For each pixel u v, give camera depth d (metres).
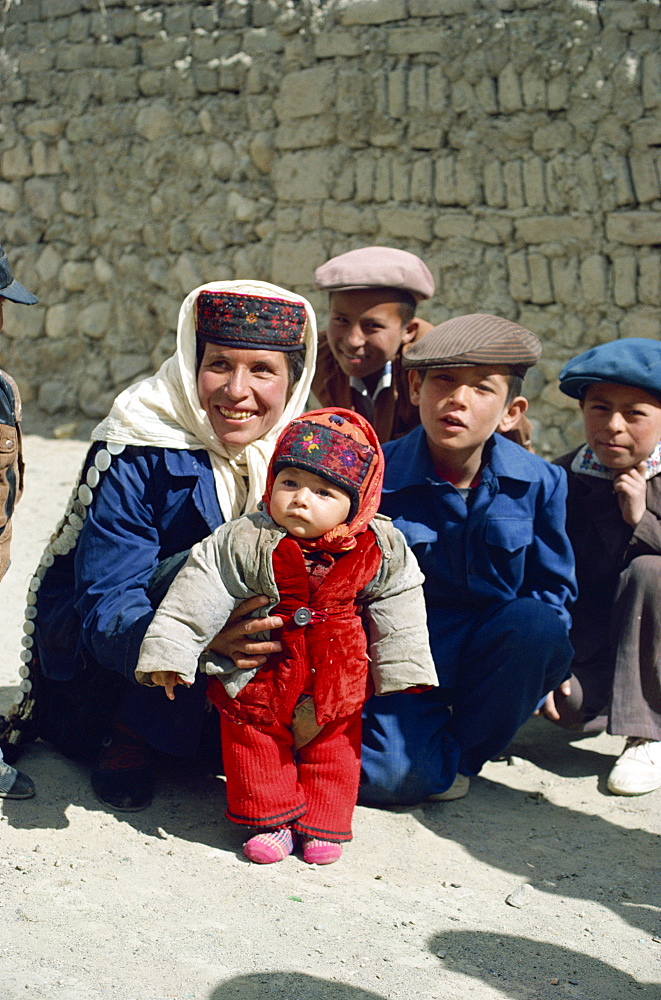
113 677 2.96
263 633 2.58
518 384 3.05
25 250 9.30
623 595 3.25
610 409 3.21
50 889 2.43
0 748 3.06
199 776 3.12
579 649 3.46
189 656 2.46
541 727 3.76
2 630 4.32
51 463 7.73
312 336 2.89
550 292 7.11
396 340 3.90
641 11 6.57
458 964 2.24
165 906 2.40
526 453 3.16
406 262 3.87
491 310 7.31
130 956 2.18
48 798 2.89
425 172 7.39
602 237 6.88
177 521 2.86
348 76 7.55
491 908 2.51
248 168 8.17
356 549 2.55
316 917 2.39
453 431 2.93
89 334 9.11
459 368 2.91
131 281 8.87
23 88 9.12
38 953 2.17
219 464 2.87
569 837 2.91
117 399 2.90
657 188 6.67
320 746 2.69
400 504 3.14
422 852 2.78
